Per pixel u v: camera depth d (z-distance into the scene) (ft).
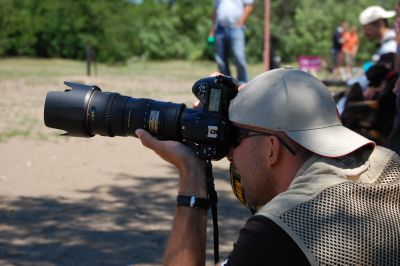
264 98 7.67
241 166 7.93
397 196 7.51
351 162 7.68
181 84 69.87
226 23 39.45
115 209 22.04
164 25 120.67
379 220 7.20
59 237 19.17
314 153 7.53
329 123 7.63
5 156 30.01
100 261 17.38
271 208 7.26
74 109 9.11
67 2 111.45
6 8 111.04
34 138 34.76
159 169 28.12
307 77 7.77
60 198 23.26
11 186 24.72
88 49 80.18
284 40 117.39
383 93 21.42
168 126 8.69
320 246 6.96
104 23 108.99
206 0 122.21
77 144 33.32
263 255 7.01
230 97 8.44
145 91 60.34
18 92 58.95
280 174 7.67
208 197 8.45
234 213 21.74
